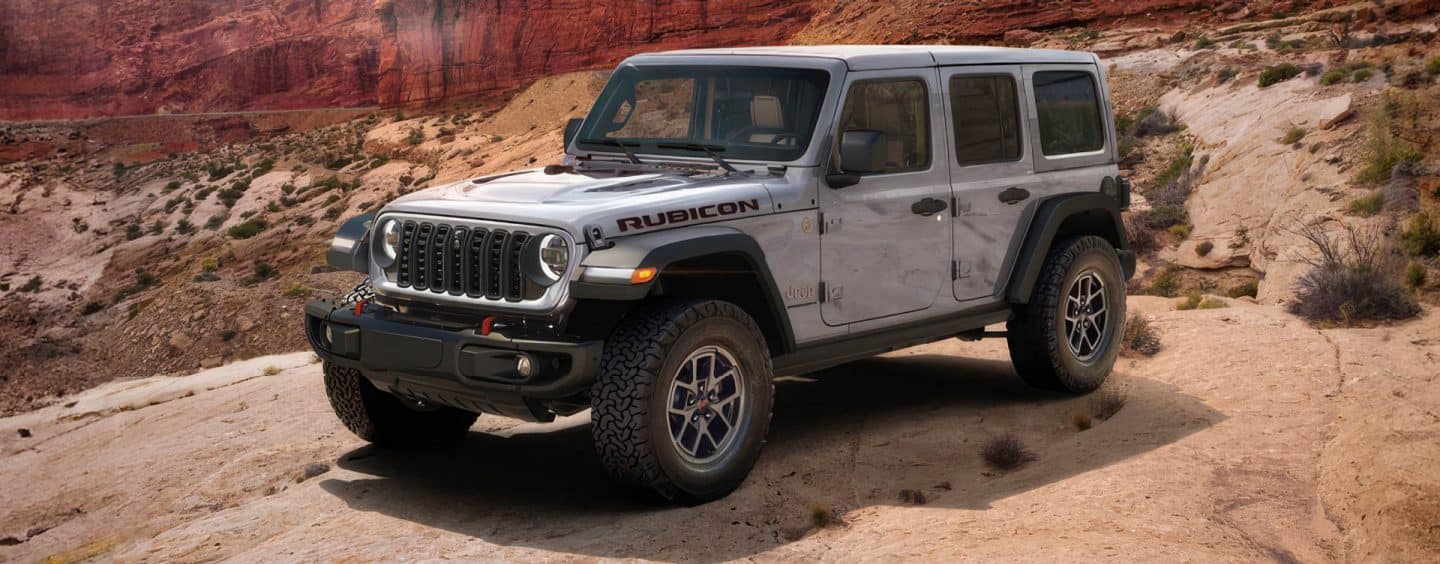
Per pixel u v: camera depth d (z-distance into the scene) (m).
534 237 5.12
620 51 85.25
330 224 65.31
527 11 91.88
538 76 91.94
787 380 8.23
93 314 59.09
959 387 7.79
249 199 79.00
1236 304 10.71
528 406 5.16
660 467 5.12
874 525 5.01
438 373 5.27
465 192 5.80
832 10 64.44
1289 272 14.27
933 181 6.36
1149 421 6.52
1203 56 33.88
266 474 6.76
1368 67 24.70
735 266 5.52
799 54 6.12
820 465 5.99
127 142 125.81
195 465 7.44
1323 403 6.64
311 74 130.88
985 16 50.06
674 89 6.41
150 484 7.21
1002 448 5.92
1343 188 17.84
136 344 40.06
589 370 5.03
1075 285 7.32
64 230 81.94
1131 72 34.44
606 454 5.08
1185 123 27.02
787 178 5.74
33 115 149.12
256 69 132.75
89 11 152.25
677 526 5.06
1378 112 20.05
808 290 5.78
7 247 76.75
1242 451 5.84
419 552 4.88
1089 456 5.93
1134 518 4.87
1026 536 4.68
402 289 5.59
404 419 6.54
